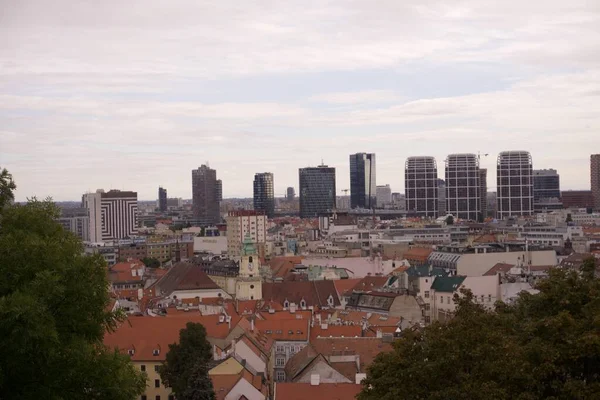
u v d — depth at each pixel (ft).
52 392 256.73
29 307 243.60
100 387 269.03
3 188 315.58
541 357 309.83
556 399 297.53
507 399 298.56
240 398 535.19
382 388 320.91
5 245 271.49
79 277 280.72
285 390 500.74
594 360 317.01
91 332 290.76
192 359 609.42
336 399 494.59
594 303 332.80
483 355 301.63
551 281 360.07
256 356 644.69
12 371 248.73
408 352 326.85
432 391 302.66
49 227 317.01
